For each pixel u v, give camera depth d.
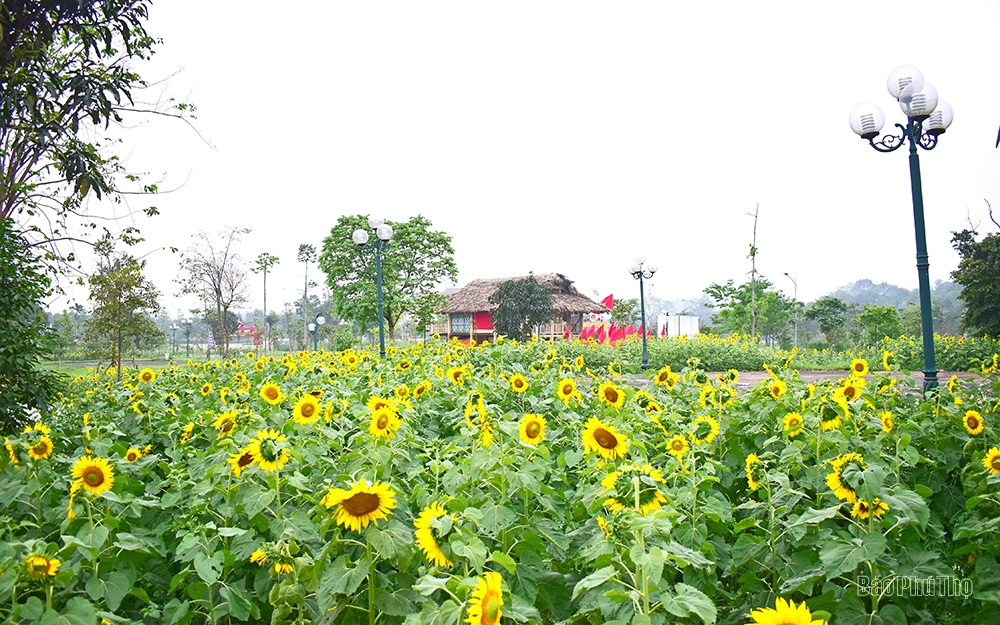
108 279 19.42
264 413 6.48
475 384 7.42
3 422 6.68
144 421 6.57
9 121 9.65
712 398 6.02
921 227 7.73
